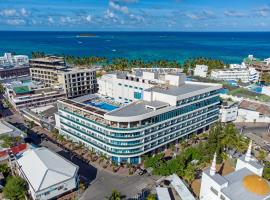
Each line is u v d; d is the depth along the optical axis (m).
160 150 138.38
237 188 86.06
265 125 177.88
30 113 179.50
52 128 160.62
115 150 121.81
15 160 112.69
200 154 126.44
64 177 99.50
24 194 95.50
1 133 138.88
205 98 150.50
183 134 145.25
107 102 156.62
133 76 181.62
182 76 158.25
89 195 103.81
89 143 134.88
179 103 134.25
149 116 120.75
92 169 122.31
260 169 96.69
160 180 114.19
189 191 100.94
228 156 130.12
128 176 117.31
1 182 108.75
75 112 138.50
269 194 82.81
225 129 139.88
